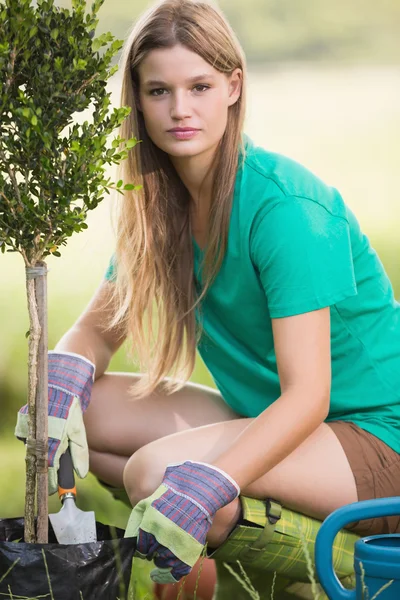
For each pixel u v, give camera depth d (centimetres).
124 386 362
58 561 259
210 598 346
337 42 2256
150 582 349
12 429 622
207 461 309
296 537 307
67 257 998
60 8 270
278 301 307
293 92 1989
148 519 275
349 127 1750
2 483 525
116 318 349
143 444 351
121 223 341
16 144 267
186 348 350
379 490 315
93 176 265
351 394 331
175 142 310
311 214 312
